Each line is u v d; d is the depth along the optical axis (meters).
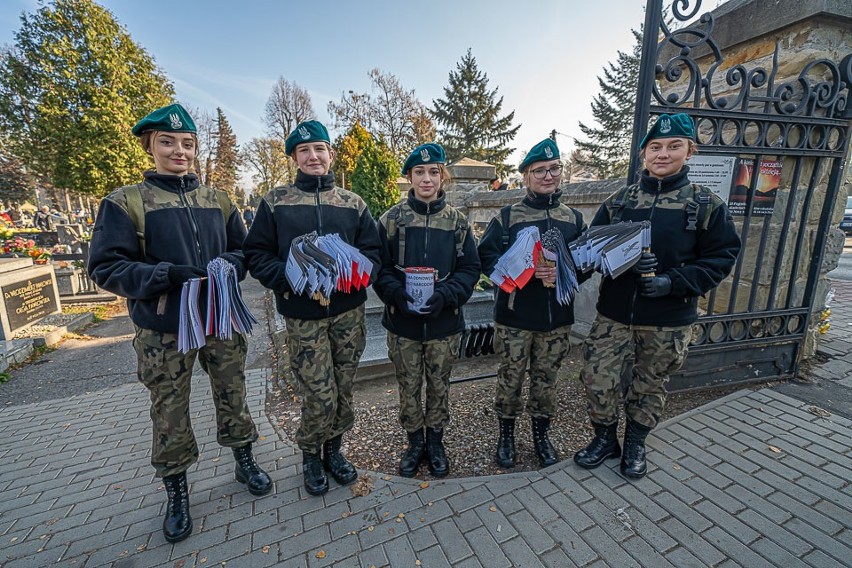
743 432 2.79
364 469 2.57
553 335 2.45
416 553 1.92
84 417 3.43
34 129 10.12
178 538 2.03
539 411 2.59
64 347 5.41
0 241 6.22
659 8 2.72
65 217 19.45
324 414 2.24
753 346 3.46
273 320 6.68
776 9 3.16
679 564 1.81
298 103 33.47
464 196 9.02
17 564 1.93
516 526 2.06
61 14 9.80
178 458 2.07
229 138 39.91
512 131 33.56
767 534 1.96
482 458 2.69
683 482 2.33
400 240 2.40
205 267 2.05
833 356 4.02
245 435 2.36
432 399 2.50
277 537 2.04
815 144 3.26
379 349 4.07
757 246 3.48
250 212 20.64
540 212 2.50
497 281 2.33
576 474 2.43
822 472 2.38
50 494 2.44
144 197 1.93
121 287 1.79
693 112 2.93
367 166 8.55
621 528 2.02
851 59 3.11
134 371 4.53
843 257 11.89
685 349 2.30
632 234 2.14
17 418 3.41
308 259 2.00
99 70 10.16
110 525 2.17
